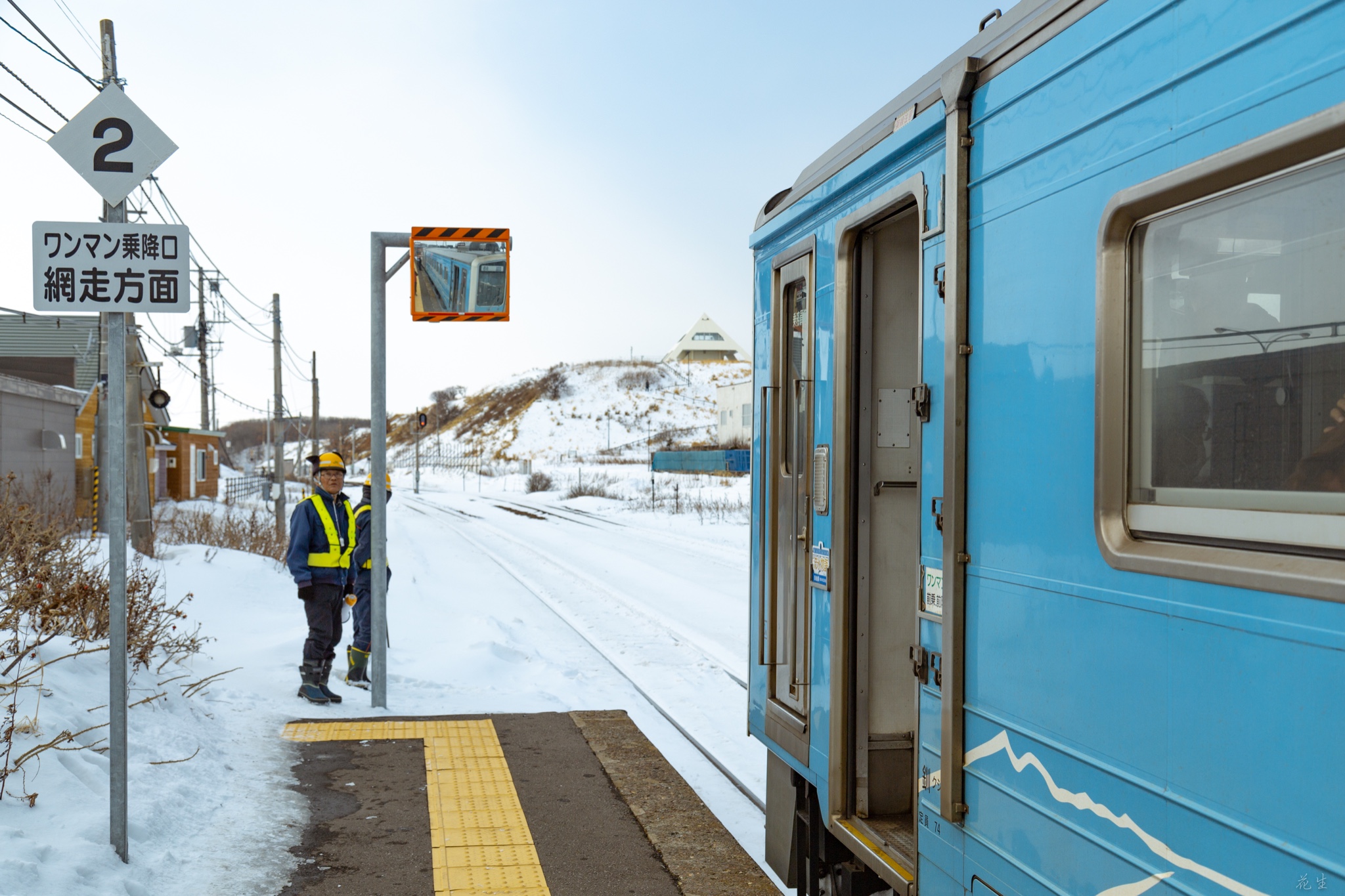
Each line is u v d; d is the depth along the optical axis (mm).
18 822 4215
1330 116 1804
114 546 4234
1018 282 2744
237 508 35438
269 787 5512
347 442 122875
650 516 31766
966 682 2955
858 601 3928
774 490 4750
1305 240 1916
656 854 4809
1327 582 1773
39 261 4207
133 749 5387
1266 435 1991
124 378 4262
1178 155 2168
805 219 4453
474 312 7457
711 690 8586
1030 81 2703
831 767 3922
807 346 4348
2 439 21891
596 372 132875
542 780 5816
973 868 2893
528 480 60281
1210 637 2035
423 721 7023
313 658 7488
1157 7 2236
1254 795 1916
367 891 4266
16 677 5609
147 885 4098
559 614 12812
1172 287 2244
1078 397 2479
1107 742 2330
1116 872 2289
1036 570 2625
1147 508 2281
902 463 3961
